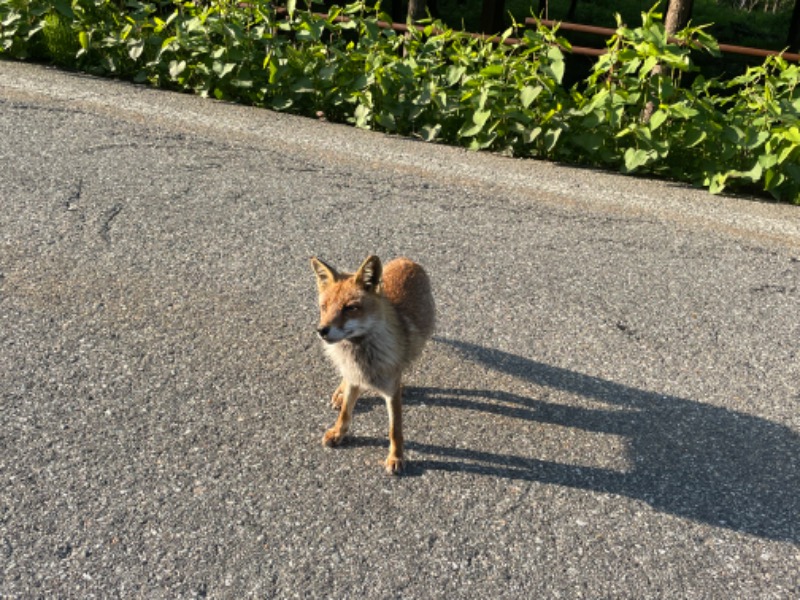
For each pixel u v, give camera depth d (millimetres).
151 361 2244
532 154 4570
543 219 3535
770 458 2023
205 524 1655
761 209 3889
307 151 4164
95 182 3418
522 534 1697
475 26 11172
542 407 2195
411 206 3555
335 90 4922
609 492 1854
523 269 3031
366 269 1872
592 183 4105
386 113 4758
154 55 5246
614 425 2129
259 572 1537
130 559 1545
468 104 4617
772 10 16812
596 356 2480
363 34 5176
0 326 2326
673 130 4281
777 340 2639
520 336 2568
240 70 4996
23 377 2107
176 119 4445
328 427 2047
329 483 1823
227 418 2033
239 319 2510
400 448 1908
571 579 1579
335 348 1925
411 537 1665
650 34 4207
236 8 5027
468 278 2924
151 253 2867
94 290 2578
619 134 4219
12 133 3867
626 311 2768
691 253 3273
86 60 5398
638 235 3428
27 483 1726
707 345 2582
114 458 1836
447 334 2547
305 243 3082
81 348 2268
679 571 1617
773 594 1569
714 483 1909
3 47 5355
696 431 2123
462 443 2016
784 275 3117
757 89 4188
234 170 3762
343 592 1503
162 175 3588
